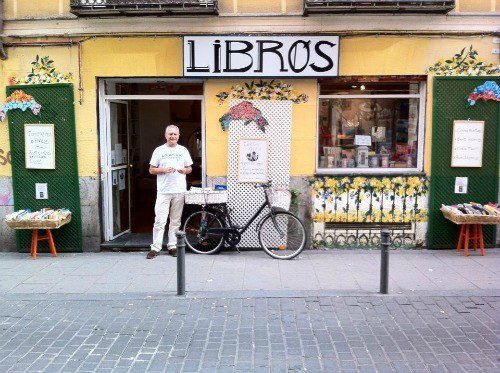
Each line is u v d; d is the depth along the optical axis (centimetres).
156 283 630
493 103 755
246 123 764
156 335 482
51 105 767
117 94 809
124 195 871
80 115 767
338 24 736
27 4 750
